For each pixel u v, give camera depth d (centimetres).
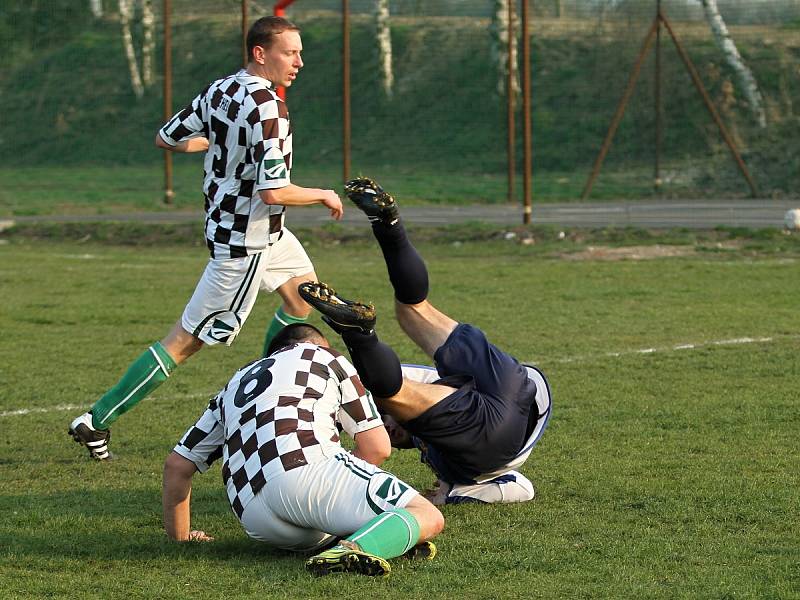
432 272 2292
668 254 2523
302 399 681
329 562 645
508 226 2917
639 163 5691
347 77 3975
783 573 654
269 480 662
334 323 680
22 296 2033
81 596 629
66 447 1027
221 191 933
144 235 3078
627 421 1073
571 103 6431
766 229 2733
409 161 6381
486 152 6300
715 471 894
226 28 8162
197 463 723
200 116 938
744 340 1496
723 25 5684
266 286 979
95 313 1838
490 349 792
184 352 962
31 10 8638
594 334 1563
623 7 6744
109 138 7462
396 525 651
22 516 800
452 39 7462
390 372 707
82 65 8212
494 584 637
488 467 785
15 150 7519
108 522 789
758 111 5606
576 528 752
